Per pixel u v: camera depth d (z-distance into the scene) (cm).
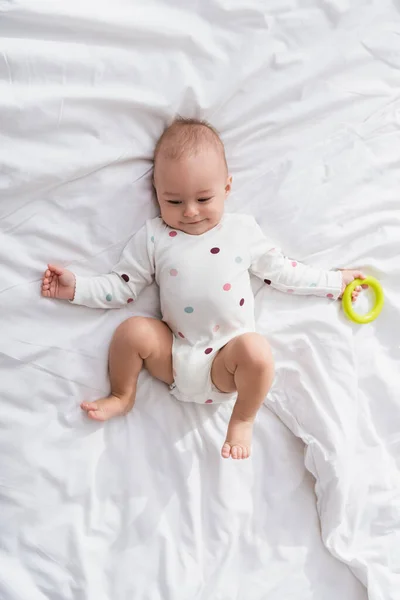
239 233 118
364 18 125
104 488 118
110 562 116
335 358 125
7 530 112
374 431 126
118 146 113
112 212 115
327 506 121
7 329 111
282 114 123
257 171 124
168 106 115
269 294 125
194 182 111
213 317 116
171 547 117
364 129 127
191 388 118
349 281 125
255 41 120
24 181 107
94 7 109
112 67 111
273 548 121
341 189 125
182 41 115
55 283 114
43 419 115
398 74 127
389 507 123
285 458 125
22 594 110
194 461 121
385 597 119
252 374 111
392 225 126
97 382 118
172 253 116
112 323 119
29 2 104
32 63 106
